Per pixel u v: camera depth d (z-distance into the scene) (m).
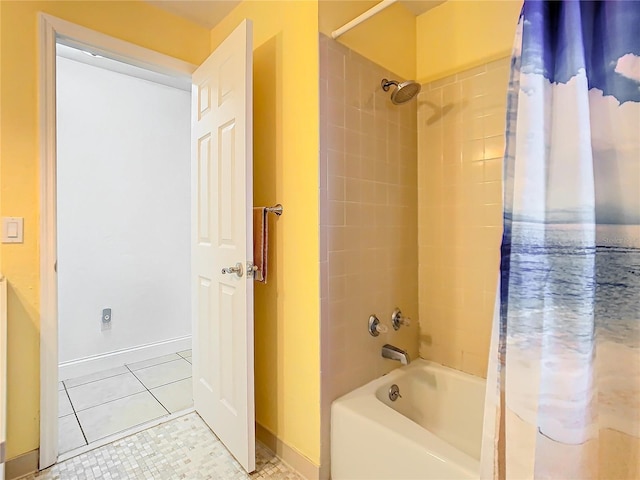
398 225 1.84
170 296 3.04
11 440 1.48
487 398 0.85
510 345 0.78
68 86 2.54
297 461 1.55
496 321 0.83
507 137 0.80
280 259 1.64
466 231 1.79
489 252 1.71
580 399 0.72
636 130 0.75
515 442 0.78
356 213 1.61
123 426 1.89
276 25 1.64
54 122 1.58
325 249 1.47
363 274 1.64
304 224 1.51
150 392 2.30
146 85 2.91
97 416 1.99
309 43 1.48
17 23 1.50
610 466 0.79
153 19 1.89
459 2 1.79
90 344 2.63
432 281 1.93
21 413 1.50
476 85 1.74
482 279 1.74
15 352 1.49
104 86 2.70
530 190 0.75
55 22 1.57
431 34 1.90
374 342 1.70
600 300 0.78
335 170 1.51
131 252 2.83
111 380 2.49
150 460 1.61
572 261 0.72
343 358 1.54
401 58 1.85
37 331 1.54
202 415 1.94
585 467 0.74
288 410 1.61
